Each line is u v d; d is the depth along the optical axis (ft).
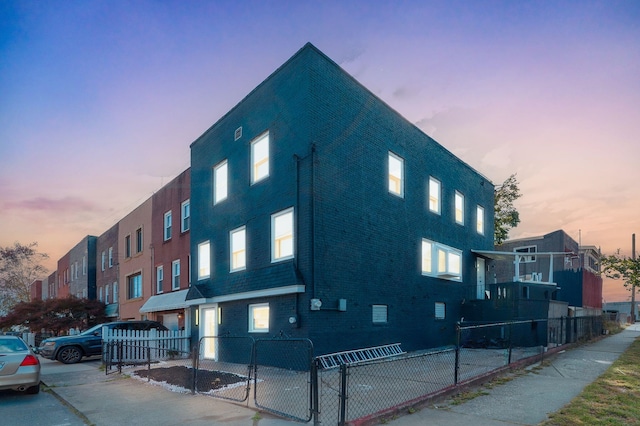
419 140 57.47
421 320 52.95
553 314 59.16
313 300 38.78
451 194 64.13
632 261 89.10
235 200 50.98
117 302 94.94
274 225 44.57
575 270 79.77
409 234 53.01
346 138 45.03
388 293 48.08
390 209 50.21
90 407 27.81
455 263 63.57
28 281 143.74
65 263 137.80
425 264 56.29
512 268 105.40
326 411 23.82
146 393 31.68
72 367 48.55
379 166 49.37
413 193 54.80
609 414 22.33
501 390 28.45
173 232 72.02
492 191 78.43
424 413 23.30
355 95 46.88
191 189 61.57
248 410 25.14
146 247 82.07
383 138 50.49
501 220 106.93
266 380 33.81
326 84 43.37
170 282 71.67
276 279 41.68
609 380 30.91
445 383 29.76
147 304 73.87
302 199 40.88
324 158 41.96
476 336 56.70
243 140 50.57
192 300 54.29
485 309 59.41
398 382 30.71
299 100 42.45
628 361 40.22
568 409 23.17
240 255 49.70
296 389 29.94
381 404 24.54
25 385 30.71
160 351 52.70
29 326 92.32
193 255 59.52
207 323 54.44
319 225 40.57
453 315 59.77
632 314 143.33
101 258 108.17
